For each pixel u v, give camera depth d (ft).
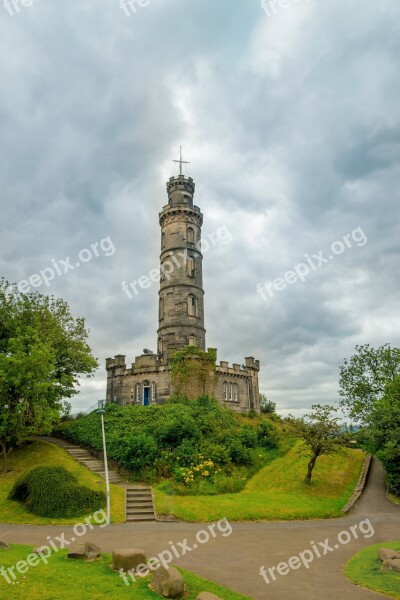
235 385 156.25
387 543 53.93
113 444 104.42
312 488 92.94
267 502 79.10
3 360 89.51
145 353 160.15
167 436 103.71
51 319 121.39
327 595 35.53
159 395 144.97
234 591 35.53
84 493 72.69
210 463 94.27
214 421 118.42
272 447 120.06
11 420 87.56
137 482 91.45
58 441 123.24
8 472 91.91
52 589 32.63
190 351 144.56
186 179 188.34
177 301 166.20
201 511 71.67
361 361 141.49
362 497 90.53
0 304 109.60
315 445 95.45
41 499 71.05
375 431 94.73
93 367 130.41
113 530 61.46
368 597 35.12
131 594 32.01
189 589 34.45
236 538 57.00
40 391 92.43
